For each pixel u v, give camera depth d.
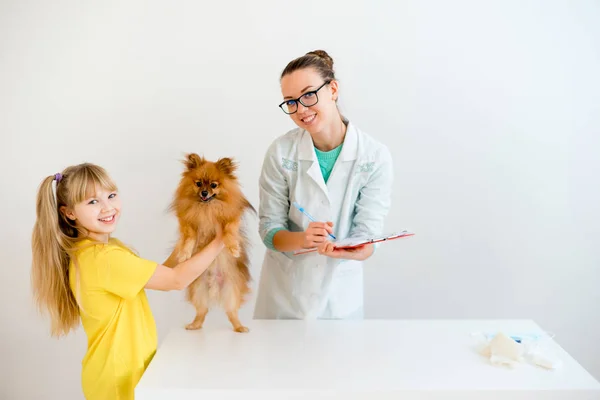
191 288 2.10
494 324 2.23
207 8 2.90
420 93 2.99
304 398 1.70
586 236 3.11
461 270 3.14
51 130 2.96
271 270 2.45
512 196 3.08
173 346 2.01
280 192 2.33
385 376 1.79
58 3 2.88
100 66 2.92
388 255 3.13
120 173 3.01
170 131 2.98
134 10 2.89
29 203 3.00
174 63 2.94
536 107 3.00
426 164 3.05
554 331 3.19
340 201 2.31
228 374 1.80
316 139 2.24
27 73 2.92
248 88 2.96
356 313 2.46
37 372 3.10
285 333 2.14
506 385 1.74
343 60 2.96
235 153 3.02
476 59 2.96
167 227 3.04
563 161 3.04
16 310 3.05
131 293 1.88
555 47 2.95
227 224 1.99
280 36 2.93
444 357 1.94
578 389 1.72
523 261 3.13
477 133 3.03
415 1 2.91
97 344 1.90
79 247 1.92
